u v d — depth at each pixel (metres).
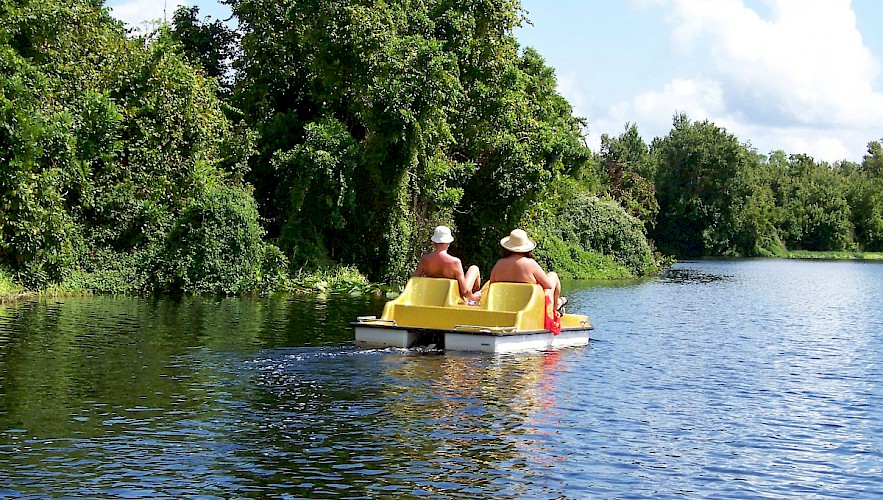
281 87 35.06
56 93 25.19
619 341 19.30
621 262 52.88
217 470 9.14
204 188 27.44
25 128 23.05
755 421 12.02
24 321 18.72
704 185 98.19
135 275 25.86
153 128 27.44
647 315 26.08
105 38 28.16
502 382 13.58
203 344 16.23
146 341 16.42
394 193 33.34
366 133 34.75
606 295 34.00
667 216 97.88
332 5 33.19
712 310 28.61
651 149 112.19
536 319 16.84
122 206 26.28
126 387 12.52
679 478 9.43
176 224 26.83
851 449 10.77
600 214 53.62
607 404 12.56
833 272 62.31
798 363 17.20
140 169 27.11
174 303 23.42
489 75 37.44
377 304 25.17
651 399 13.06
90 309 21.20
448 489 8.80
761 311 28.89
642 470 9.63
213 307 22.78
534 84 49.53
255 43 34.59
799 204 110.25
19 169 23.09
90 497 8.33
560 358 16.19
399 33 34.56
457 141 37.44
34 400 11.65
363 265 33.88
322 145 31.69
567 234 50.41
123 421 10.78
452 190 35.00
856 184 116.62
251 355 15.18
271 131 33.41
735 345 19.56
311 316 21.31
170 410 11.34
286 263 29.28
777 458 10.29
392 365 14.57
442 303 17.03
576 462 9.79
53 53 25.58
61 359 14.42
